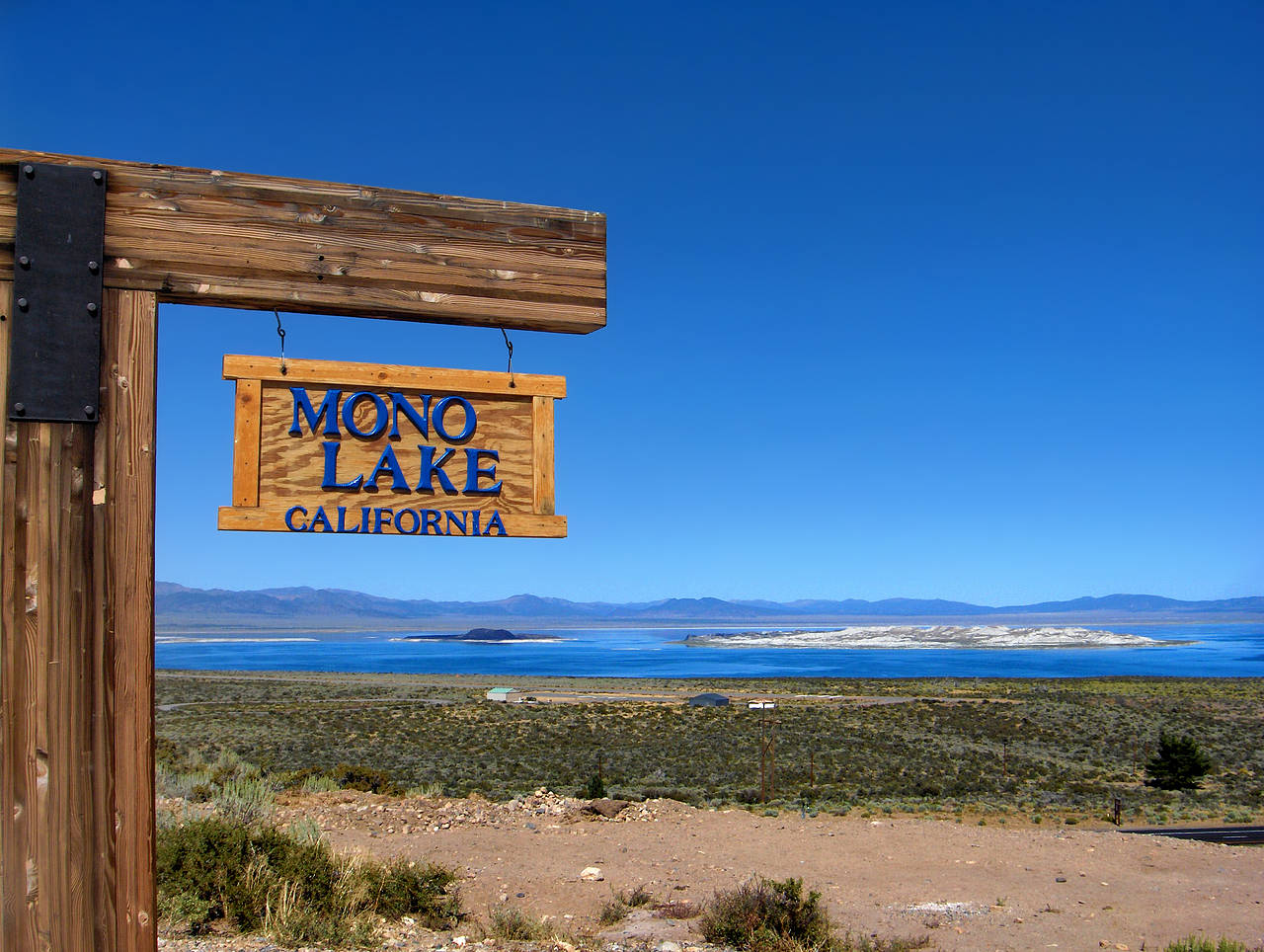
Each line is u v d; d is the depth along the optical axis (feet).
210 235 11.37
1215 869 46.73
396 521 12.51
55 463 9.98
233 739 144.36
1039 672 503.61
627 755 126.72
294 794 53.36
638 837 48.47
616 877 40.09
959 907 38.45
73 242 10.50
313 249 11.91
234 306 11.81
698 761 121.39
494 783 97.40
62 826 9.43
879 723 181.68
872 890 41.24
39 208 10.42
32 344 10.09
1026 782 111.24
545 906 35.14
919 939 33.19
